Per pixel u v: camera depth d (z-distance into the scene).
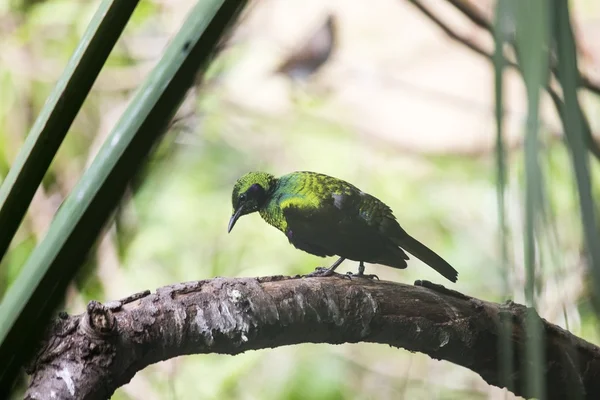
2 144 11.10
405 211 13.35
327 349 11.49
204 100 10.63
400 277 12.27
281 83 13.96
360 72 14.84
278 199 5.81
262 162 13.47
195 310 3.94
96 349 3.53
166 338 3.84
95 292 9.44
